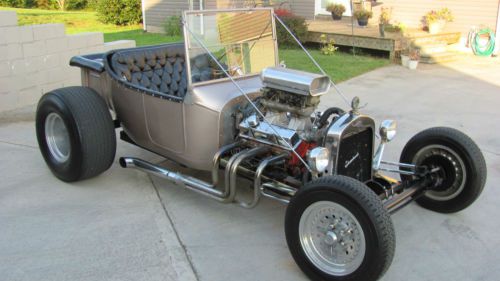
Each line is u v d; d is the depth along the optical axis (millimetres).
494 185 4781
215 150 3988
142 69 4934
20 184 4582
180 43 5305
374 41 11523
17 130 6211
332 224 3076
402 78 9594
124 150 5543
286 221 3244
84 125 4273
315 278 3188
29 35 7305
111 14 18109
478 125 6652
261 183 3781
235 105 3949
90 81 5141
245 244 3676
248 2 12969
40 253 3486
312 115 3934
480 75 9930
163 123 4250
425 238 3807
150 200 4344
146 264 3393
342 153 3482
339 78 9391
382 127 3902
